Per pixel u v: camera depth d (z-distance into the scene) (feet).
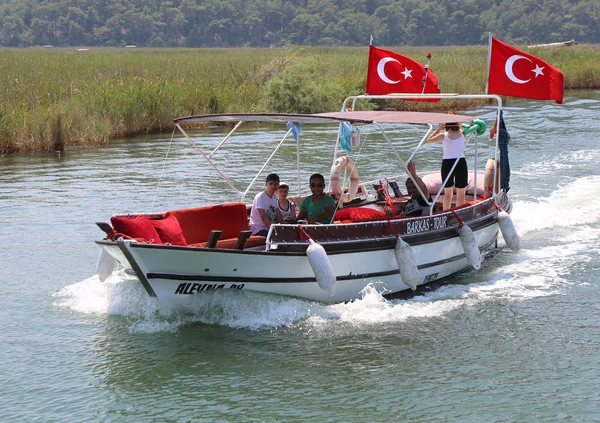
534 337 31.32
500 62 43.37
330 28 570.87
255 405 25.82
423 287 38.11
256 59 155.02
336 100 113.09
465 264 40.70
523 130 92.84
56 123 82.53
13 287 37.29
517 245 42.09
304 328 32.09
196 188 60.85
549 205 54.44
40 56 169.17
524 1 613.52
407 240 35.45
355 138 40.19
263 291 32.58
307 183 62.13
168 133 95.14
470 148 80.59
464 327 32.40
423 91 43.52
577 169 66.90
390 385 27.14
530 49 216.74
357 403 25.90
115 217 33.06
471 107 122.83
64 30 546.26
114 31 544.62
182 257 30.04
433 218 37.01
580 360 29.04
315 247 31.73
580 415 25.04
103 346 30.50
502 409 25.45
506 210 45.14
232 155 77.46
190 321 32.65
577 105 123.95
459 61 174.09
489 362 28.94
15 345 30.66
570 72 163.84
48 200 56.08
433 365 28.71
